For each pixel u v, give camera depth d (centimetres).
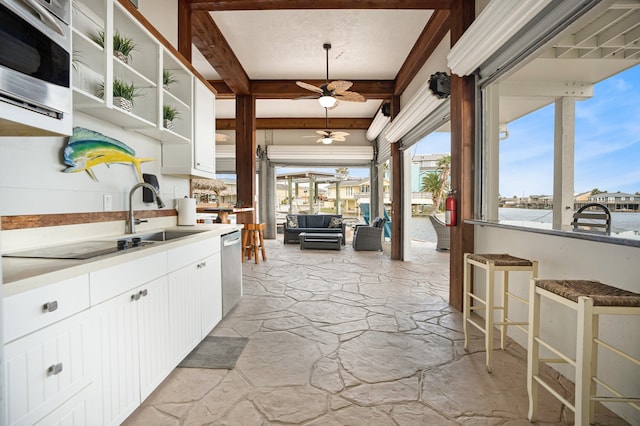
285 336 254
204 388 182
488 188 297
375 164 927
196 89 290
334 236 720
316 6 322
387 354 224
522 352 228
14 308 93
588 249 179
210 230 264
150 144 266
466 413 162
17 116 108
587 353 128
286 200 1669
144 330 161
